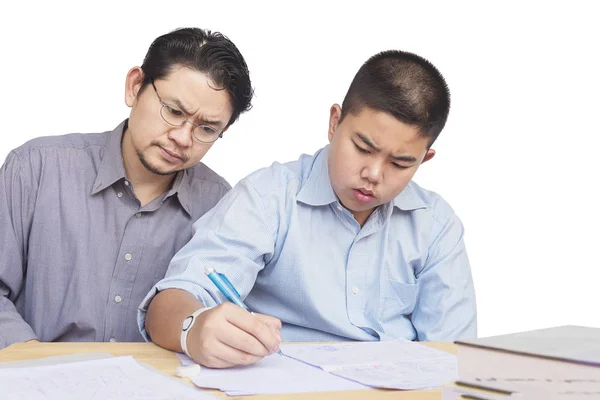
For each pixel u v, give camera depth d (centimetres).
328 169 138
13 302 158
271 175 147
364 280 148
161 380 87
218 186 170
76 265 154
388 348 115
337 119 140
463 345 74
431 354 110
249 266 135
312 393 87
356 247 148
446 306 149
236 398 84
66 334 154
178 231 163
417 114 124
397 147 126
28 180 155
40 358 99
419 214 153
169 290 121
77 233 155
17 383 85
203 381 91
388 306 149
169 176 161
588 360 66
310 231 146
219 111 141
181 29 145
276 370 98
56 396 80
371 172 128
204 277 127
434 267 151
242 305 114
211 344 97
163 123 140
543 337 78
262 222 140
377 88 125
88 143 162
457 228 156
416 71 128
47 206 155
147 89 141
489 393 71
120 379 87
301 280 142
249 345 97
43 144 159
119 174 156
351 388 89
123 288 158
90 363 94
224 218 138
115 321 157
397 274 150
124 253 158
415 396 86
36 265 154
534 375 69
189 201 163
